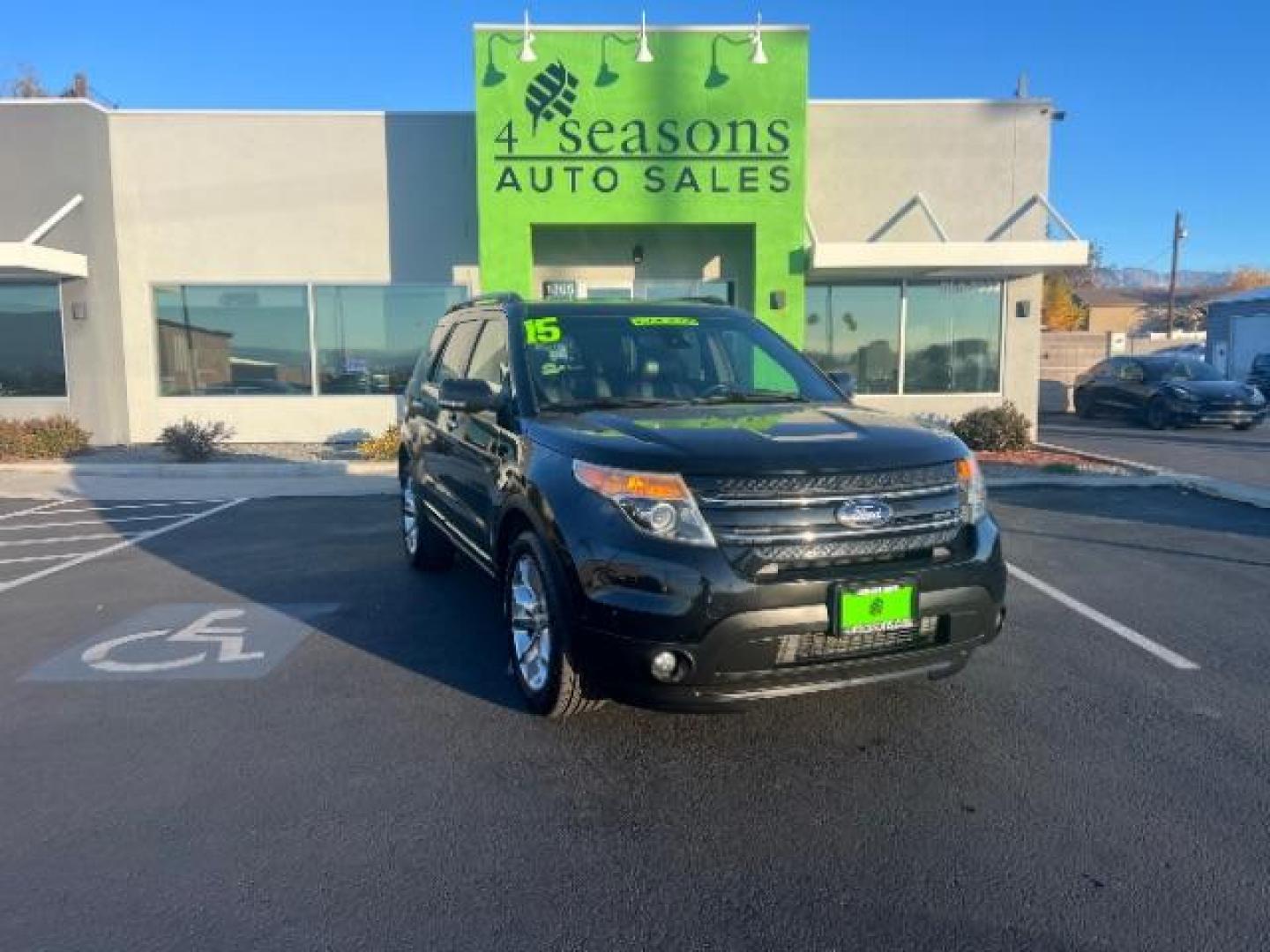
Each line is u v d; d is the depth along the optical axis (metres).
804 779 3.74
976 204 14.86
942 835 3.32
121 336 14.89
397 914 2.88
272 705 4.55
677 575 3.51
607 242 14.92
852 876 3.07
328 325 15.23
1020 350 15.23
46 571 7.37
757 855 3.20
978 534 3.90
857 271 14.27
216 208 14.88
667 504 3.58
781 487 3.57
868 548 3.64
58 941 2.75
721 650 3.50
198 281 14.98
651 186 13.38
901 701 4.52
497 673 4.97
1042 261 13.33
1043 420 21.94
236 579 7.06
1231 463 13.37
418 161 14.91
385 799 3.61
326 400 15.30
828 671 3.63
